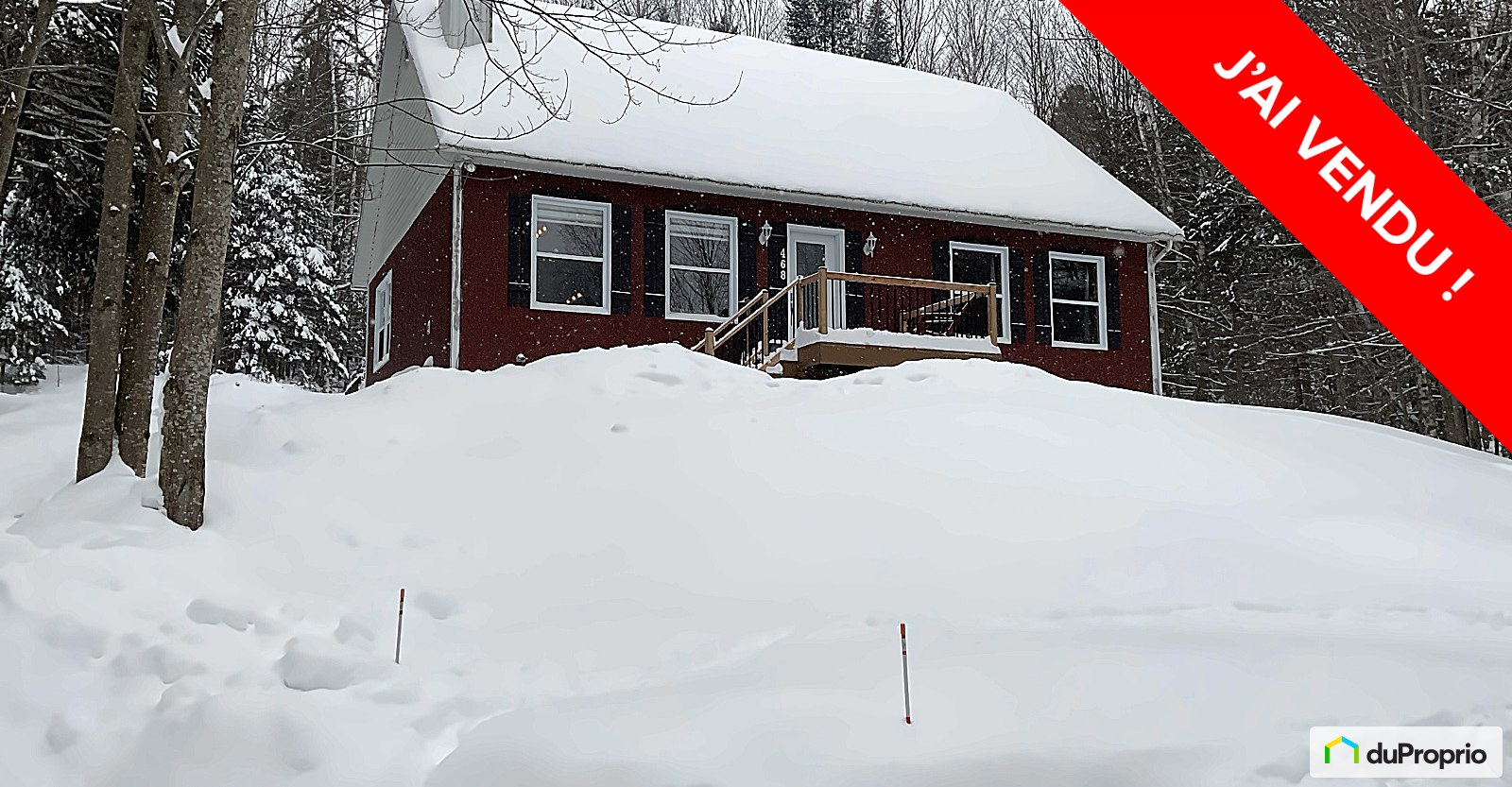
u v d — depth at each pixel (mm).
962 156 19156
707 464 8234
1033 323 18234
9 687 4980
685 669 5355
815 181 16562
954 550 7008
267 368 26734
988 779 3955
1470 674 4918
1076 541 7203
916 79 22297
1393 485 9008
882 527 7316
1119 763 3986
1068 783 3926
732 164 16203
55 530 6430
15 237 14375
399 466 7934
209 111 7027
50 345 18859
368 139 20859
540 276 15227
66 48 12727
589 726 4488
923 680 4852
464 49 17281
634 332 15555
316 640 5398
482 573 6527
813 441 8859
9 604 5535
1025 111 22344
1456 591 6582
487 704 4977
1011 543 7141
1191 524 7562
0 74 9977
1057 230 18453
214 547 6465
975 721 4395
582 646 5633
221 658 5324
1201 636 5500
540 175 15219
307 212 28578
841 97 19906
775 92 19172
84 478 7742
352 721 4637
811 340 13891
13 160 12672
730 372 10914
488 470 7973
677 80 18281
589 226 15648
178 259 14305
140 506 6758
